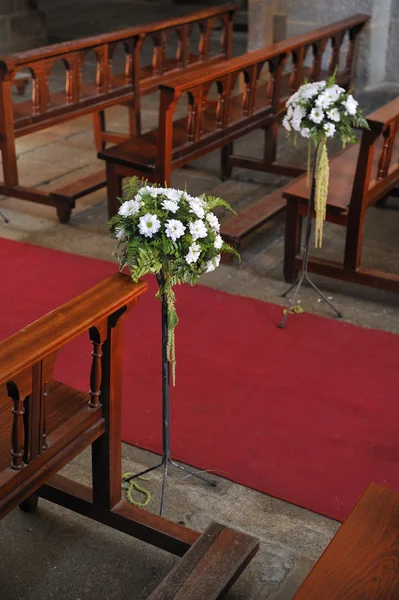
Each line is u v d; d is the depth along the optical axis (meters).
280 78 7.39
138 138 6.74
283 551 3.52
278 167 7.66
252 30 9.65
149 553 3.52
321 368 4.91
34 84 6.74
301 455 4.16
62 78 11.11
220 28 14.36
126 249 3.36
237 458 4.12
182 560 3.15
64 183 7.68
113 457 3.41
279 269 6.16
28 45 12.06
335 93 4.95
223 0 16.78
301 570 3.39
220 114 6.73
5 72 6.33
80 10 16.05
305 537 3.64
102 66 7.43
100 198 7.42
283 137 8.77
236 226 6.26
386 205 7.32
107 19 15.31
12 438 2.88
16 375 2.70
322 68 9.16
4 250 6.31
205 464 4.07
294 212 5.70
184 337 5.21
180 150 6.33
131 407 4.50
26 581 3.36
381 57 9.05
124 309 3.12
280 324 5.36
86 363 4.90
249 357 5.01
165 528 3.44
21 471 2.94
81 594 3.30
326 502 3.84
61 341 2.80
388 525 2.82
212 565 3.13
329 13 9.01
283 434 4.31
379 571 2.64
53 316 2.91
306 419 4.44
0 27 11.55
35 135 8.94
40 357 2.73
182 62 8.66
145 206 3.32
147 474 4.01
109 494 3.46
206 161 8.31
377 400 4.61
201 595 3.00
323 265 5.75
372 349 5.12
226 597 3.29
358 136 8.86
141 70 8.57
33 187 7.54
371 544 2.75
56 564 3.45
